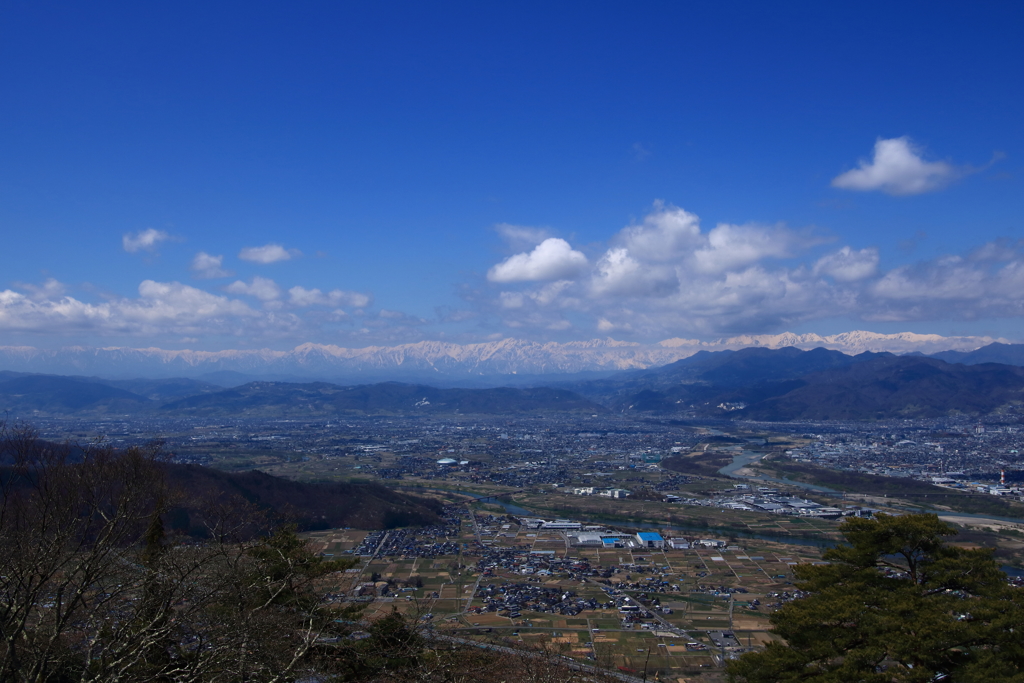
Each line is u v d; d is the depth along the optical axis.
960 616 25.59
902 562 30.16
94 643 20.44
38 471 21.70
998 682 21.47
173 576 23.78
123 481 24.33
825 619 25.83
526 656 29.47
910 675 23.17
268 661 22.09
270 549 28.80
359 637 31.27
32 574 19.98
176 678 21.42
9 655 19.16
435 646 30.19
